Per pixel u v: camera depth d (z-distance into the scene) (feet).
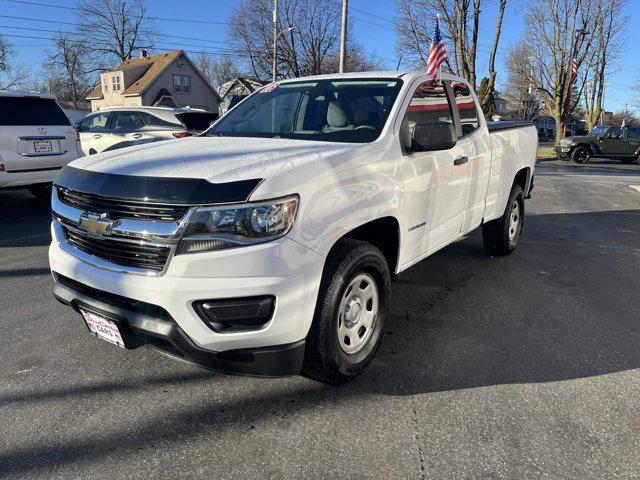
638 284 16.38
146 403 9.27
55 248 9.62
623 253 20.35
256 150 9.70
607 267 18.29
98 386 9.82
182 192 7.73
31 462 7.70
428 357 11.10
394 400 9.43
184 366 10.60
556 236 23.38
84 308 8.95
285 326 8.05
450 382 10.09
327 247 8.53
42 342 11.60
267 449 8.07
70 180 9.19
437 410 9.13
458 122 13.92
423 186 11.55
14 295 14.52
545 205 32.96
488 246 18.94
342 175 9.07
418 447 8.13
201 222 7.64
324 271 8.82
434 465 7.72
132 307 8.30
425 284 16.02
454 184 13.17
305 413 9.02
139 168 8.55
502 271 17.49
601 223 26.86
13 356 10.93
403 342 11.82
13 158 22.97
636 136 78.33
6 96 23.02
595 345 11.83
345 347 9.59
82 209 8.86
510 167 17.25
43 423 8.65
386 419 8.86
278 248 7.82
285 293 7.93
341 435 8.42
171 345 8.18
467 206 14.44
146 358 10.93
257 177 7.91
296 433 8.46
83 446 8.09
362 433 8.47
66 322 12.69
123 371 10.38
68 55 203.10
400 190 10.57
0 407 9.09
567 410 9.18
